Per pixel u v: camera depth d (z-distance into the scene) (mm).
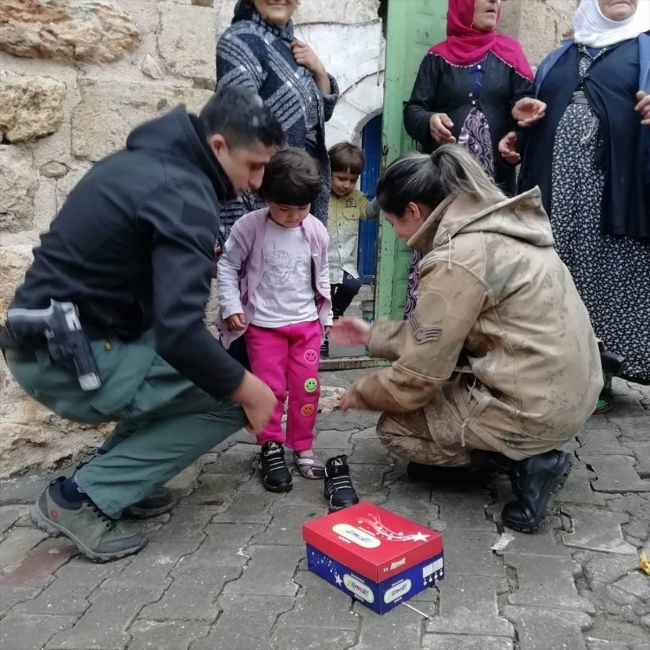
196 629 1685
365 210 4414
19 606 1792
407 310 3793
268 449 2541
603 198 3070
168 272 1677
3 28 2361
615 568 1953
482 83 3389
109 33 2559
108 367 1871
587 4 3170
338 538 1862
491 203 2148
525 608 1755
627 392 3588
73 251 1786
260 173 1941
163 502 2293
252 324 2545
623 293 3141
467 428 2217
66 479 2039
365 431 3045
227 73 2764
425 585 1842
